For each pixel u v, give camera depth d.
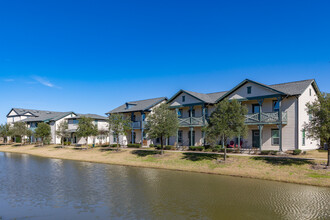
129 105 47.97
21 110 74.19
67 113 61.91
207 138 27.27
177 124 32.09
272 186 18.48
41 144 58.16
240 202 15.02
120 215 13.40
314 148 31.64
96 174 24.64
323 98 21.44
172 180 21.22
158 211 13.80
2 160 37.22
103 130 49.25
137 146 41.97
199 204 14.83
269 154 27.39
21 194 17.77
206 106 35.69
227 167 24.47
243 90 31.81
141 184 20.02
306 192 16.67
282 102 29.73
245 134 25.66
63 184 20.58
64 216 13.53
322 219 12.23
